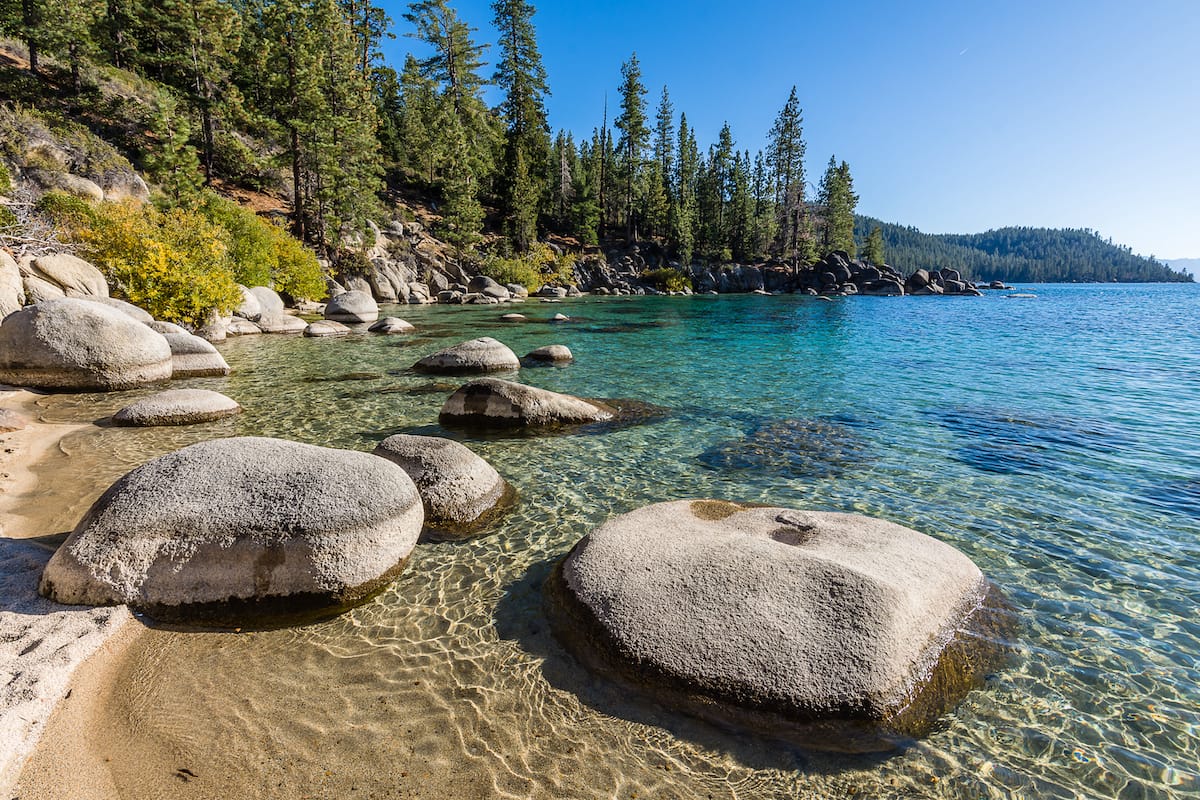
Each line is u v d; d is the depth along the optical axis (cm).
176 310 1886
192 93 4125
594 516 655
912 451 885
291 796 299
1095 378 1460
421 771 318
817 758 329
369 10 5488
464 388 1015
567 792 307
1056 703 371
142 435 916
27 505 635
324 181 4128
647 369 1584
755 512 562
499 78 6638
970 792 310
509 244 5912
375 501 498
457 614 465
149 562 436
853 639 368
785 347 2080
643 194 7550
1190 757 332
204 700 364
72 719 337
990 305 4906
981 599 461
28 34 3491
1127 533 613
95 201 2520
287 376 1416
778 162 7650
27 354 1155
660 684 370
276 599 445
